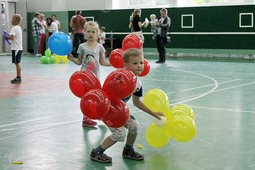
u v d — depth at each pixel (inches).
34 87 399.5
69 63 676.7
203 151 191.0
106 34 880.9
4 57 835.4
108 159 175.6
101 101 149.2
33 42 970.1
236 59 733.9
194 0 828.0
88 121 238.4
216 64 639.8
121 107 154.6
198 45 796.0
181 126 176.7
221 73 511.5
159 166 170.6
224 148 195.3
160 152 190.2
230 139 210.5
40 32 871.1
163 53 666.8
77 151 191.6
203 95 346.3
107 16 879.1
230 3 791.7
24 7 946.7
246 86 398.6
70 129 233.5
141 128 234.8
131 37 253.4
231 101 319.0
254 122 247.9
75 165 172.1
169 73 513.3
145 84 413.4
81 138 214.4
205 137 214.5
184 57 790.5
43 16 877.8
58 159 179.8
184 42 808.9
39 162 175.6
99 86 168.2
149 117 263.1
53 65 641.0
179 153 188.4
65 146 199.6
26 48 958.4
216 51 780.0
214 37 778.8
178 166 170.4
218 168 167.3
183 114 185.8
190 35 801.6
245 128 233.3
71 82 170.1
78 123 248.2
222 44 773.3
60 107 298.0
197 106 298.4
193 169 166.4
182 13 804.0
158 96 183.3
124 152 181.6
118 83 152.3
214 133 222.4
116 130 172.7
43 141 208.5
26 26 952.3
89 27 231.8
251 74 499.2
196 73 512.7
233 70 547.8
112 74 156.2
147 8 839.1
